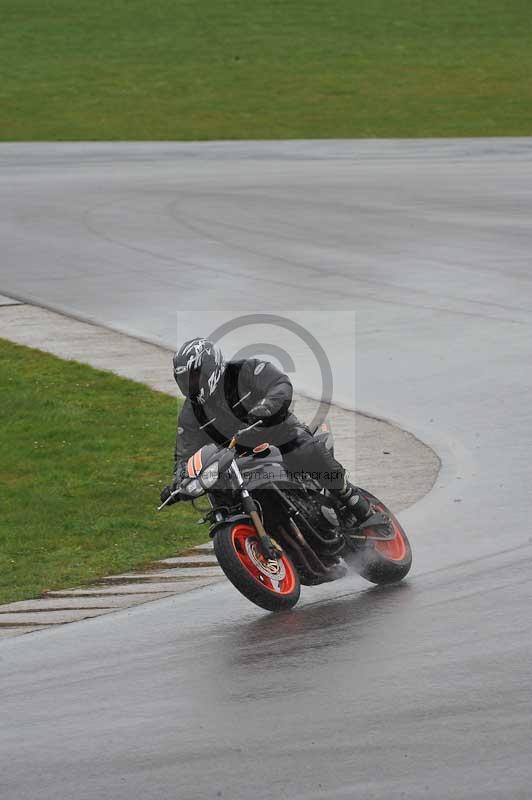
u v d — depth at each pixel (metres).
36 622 29.41
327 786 19.27
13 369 56.34
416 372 53.00
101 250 83.50
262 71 198.00
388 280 72.50
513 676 23.17
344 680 23.62
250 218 95.00
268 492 28.42
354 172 121.62
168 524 38.16
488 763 19.69
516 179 115.38
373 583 30.41
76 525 38.28
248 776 19.75
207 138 153.12
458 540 32.97
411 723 21.38
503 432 43.88
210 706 22.80
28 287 73.19
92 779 20.03
